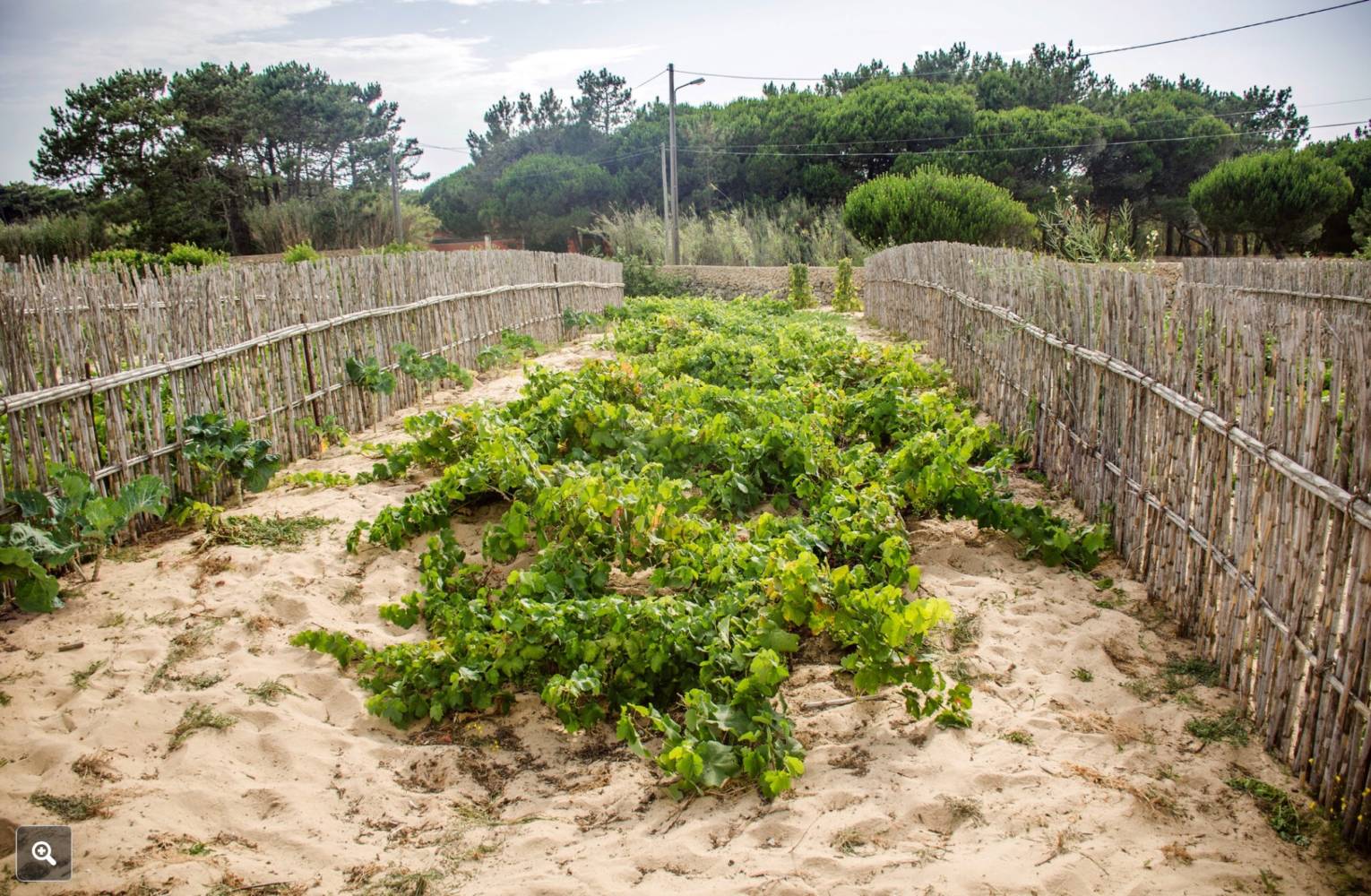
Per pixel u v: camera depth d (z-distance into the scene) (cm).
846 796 352
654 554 531
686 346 1330
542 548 533
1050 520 569
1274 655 374
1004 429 856
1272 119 5072
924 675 397
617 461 692
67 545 520
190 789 354
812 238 3550
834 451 681
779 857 320
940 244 1318
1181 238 4394
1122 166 4309
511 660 429
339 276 902
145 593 514
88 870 308
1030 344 765
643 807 357
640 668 423
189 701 414
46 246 3812
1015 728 392
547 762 393
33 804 340
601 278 2144
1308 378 357
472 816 355
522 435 679
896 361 1080
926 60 5694
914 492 609
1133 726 394
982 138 4234
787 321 1842
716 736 381
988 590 520
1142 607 499
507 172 5134
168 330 648
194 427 652
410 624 485
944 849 322
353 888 312
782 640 428
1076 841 322
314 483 710
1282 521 370
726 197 4597
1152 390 507
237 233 4641
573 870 318
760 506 675
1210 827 330
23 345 535
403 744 405
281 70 5059
